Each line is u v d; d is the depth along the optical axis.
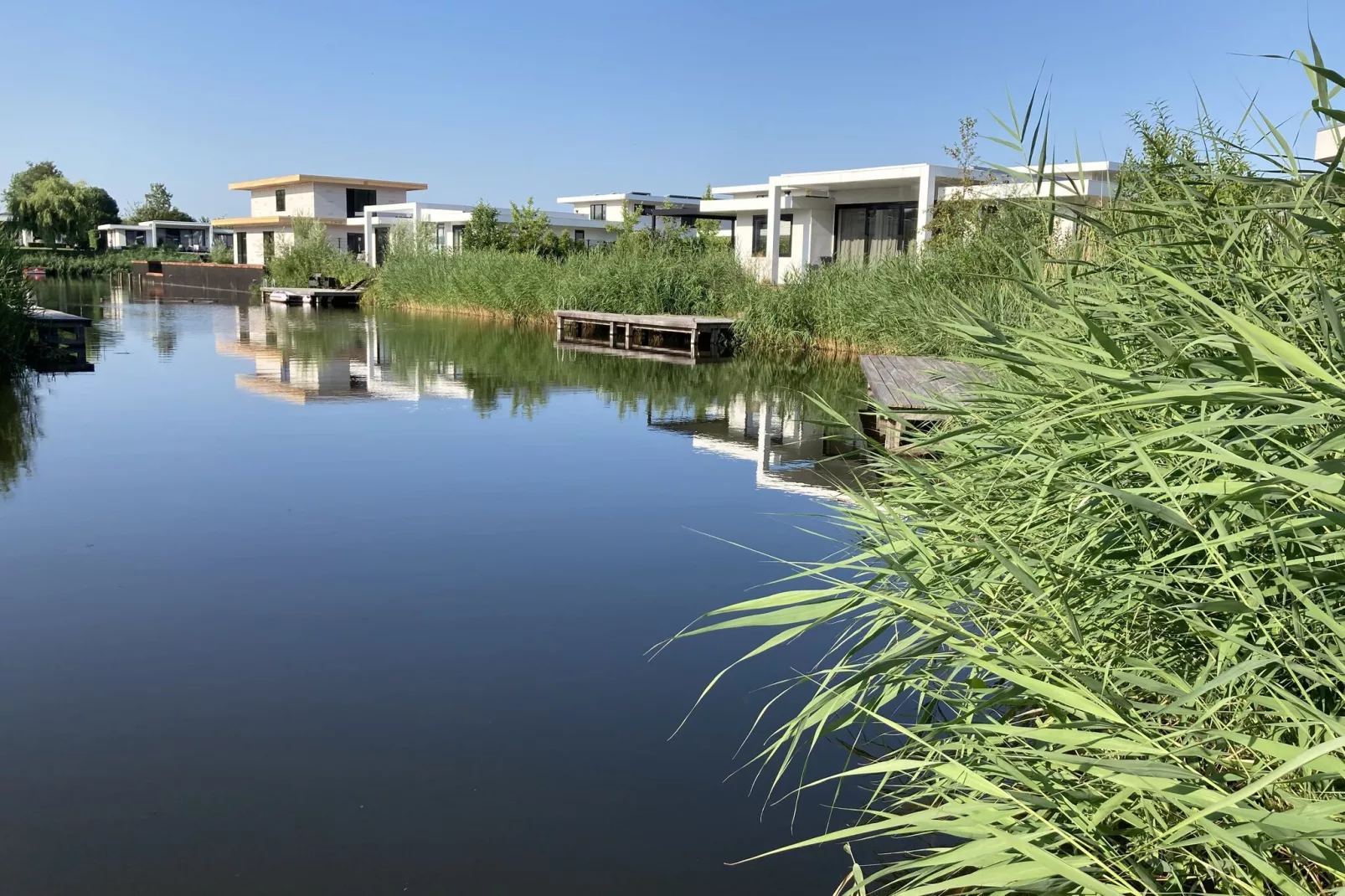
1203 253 2.02
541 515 4.80
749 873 1.93
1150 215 2.18
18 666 2.91
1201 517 1.55
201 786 2.24
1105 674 1.42
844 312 12.95
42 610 3.38
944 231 12.55
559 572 3.90
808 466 6.05
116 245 57.47
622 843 2.03
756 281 16.12
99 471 5.62
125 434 6.84
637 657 3.04
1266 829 1.02
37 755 2.37
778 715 2.64
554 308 17.89
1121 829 1.40
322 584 3.71
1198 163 2.19
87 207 52.59
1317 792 1.24
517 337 15.89
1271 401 1.13
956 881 1.29
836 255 19.75
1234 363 1.35
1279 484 1.18
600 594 3.64
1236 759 1.27
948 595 1.83
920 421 4.95
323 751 2.42
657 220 33.41
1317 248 1.79
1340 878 1.09
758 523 4.68
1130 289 2.10
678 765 2.36
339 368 11.19
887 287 11.56
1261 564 1.40
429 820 2.11
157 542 4.23
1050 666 1.48
